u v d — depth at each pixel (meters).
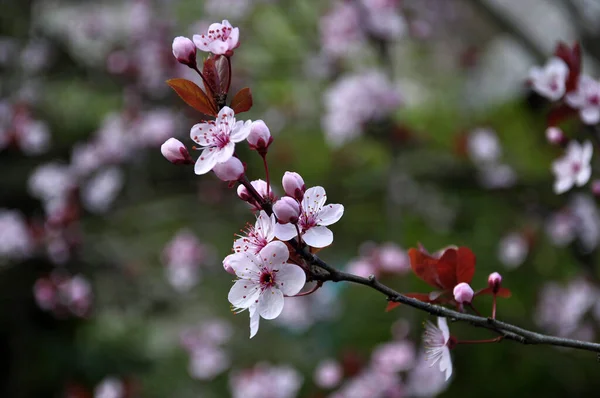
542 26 5.87
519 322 5.05
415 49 7.79
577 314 4.61
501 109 6.75
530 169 5.57
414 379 3.69
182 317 6.47
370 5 4.38
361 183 5.70
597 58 4.38
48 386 5.74
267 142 1.54
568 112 2.46
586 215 4.32
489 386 5.14
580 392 5.01
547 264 5.48
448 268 1.83
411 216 6.12
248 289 1.53
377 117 4.36
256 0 5.82
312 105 6.32
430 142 5.42
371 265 3.71
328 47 4.89
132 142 5.21
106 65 5.80
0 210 5.71
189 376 5.99
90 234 5.94
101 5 6.32
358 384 3.71
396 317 5.63
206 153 1.52
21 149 5.17
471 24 7.39
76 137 6.16
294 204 1.47
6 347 5.75
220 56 1.62
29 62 5.92
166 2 5.85
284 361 5.72
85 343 6.04
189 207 5.90
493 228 5.79
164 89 5.55
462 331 5.32
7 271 5.54
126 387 4.44
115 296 6.05
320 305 4.89
